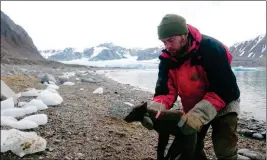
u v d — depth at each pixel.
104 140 5.16
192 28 3.57
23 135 4.49
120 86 16.00
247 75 29.42
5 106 6.65
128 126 6.21
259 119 8.59
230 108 3.67
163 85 3.97
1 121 5.41
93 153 4.59
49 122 5.86
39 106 6.92
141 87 16.97
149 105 3.72
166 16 3.37
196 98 3.77
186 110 3.95
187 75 3.66
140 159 4.56
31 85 11.76
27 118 5.67
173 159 3.74
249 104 11.12
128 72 40.78
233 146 3.69
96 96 10.37
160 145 3.86
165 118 3.46
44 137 5.02
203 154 4.30
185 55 3.55
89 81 16.77
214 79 3.52
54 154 4.40
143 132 5.92
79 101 8.60
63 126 5.68
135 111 3.50
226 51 3.61
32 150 4.33
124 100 10.16
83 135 5.29
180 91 3.86
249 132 6.68
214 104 3.50
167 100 3.90
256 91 14.98
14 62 42.88
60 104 7.68
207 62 3.50
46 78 13.80
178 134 3.57
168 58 3.77
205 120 3.45
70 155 4.43
